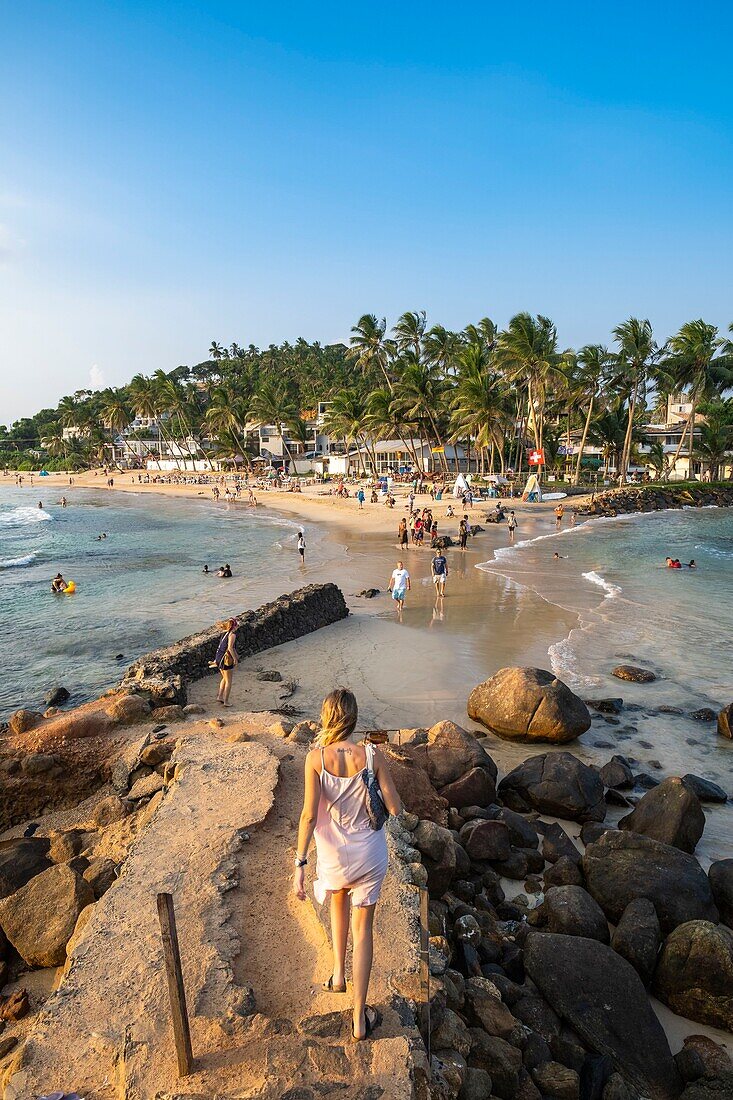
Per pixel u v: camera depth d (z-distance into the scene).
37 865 7.18
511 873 7.65
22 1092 3.60
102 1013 4.04
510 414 66.81
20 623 21.30
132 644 18.59
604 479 85.94
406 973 4.33
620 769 9.96
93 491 113.44
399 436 77.31
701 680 14.62
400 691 13.83
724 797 9.48
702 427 83.38
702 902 6.64
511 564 31.38
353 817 3.66
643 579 27.02
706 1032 5.60
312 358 157.12
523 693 11.52
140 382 133.25
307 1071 3.53
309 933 4.77
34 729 9.78
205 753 8.02
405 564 31.88
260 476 108.44
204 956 4.46
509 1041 4.89
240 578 28.75
